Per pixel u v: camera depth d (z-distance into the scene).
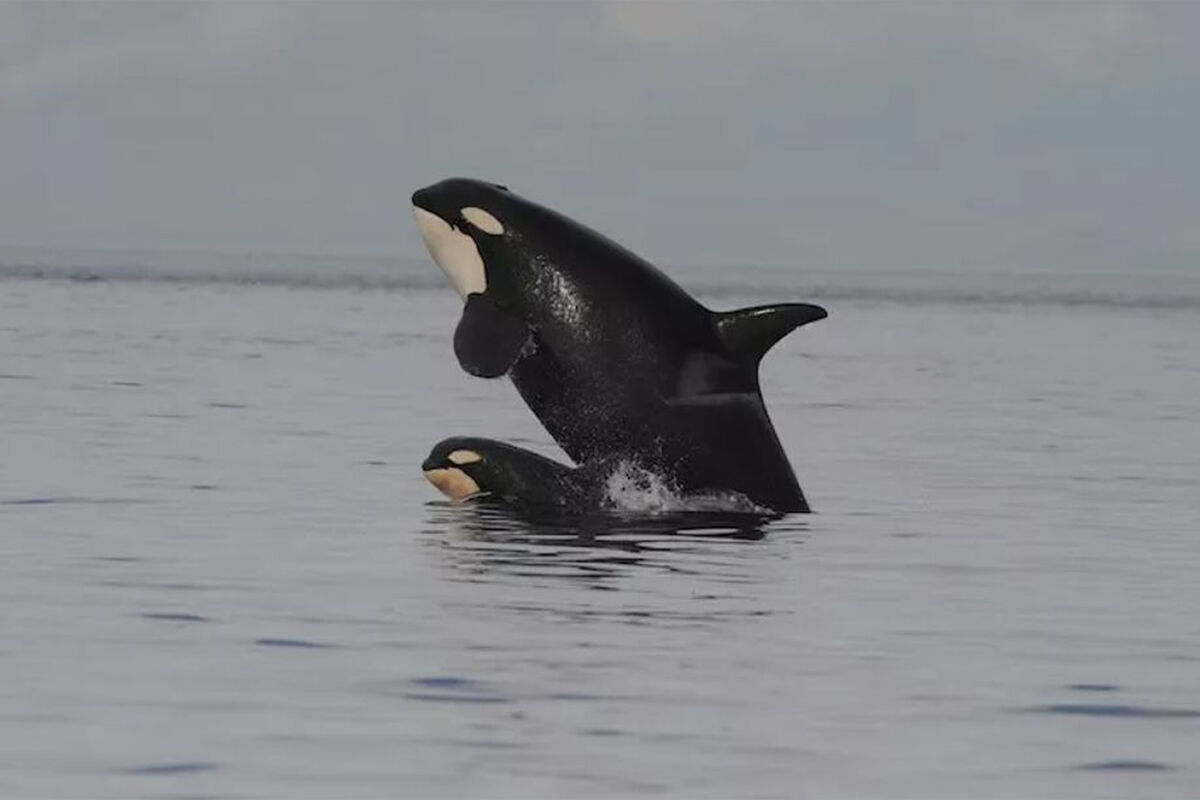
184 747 34.66
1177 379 164.25
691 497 64.88
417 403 114.00
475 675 39.97
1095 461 90.94
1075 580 54.53
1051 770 34.53
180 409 104.38
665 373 64.56
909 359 190.88
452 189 67.31
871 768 34.31
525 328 65.19
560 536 59.06
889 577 53.94
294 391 120.31
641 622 45.84
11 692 38.00
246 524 60.97
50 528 59.38
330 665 40.69
